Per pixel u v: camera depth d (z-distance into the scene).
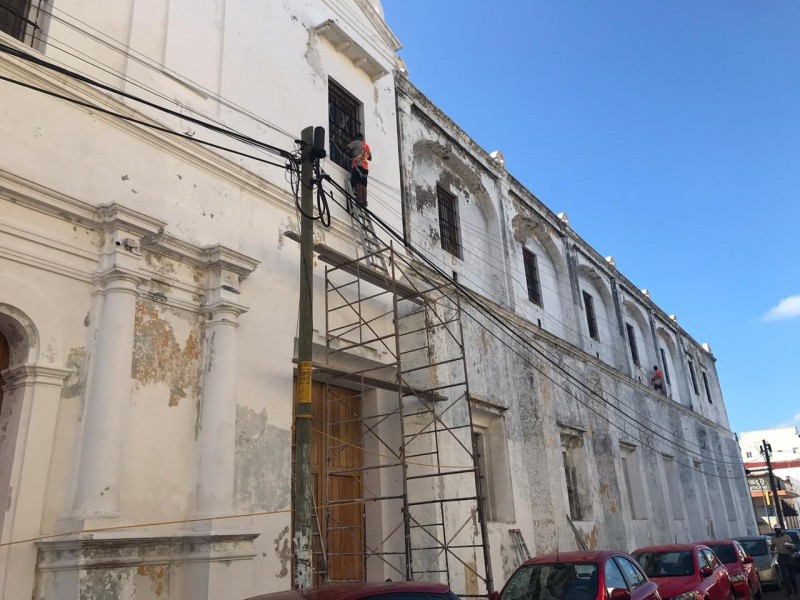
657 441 24.56
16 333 6.85
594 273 23.88
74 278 7.24
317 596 4.60
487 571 9.71
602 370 21.39
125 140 8.25
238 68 10.28
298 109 11.34
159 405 7.72
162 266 8.13
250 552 7.77
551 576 8.21
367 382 10.47
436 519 11.38
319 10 12.61
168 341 8.02
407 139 14.62
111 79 8.33
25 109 7.25
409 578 9.18
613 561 8.48
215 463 7.87
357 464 11.34
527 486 15.09
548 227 20.89
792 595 15.96
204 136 9.34
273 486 8.71
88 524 6.39
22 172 6.98
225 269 8.66
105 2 8.56
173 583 7.27
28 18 7.87
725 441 35.81
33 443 6.48
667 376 29.64
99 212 7.50
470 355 14.23
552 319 20.03
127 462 7.18
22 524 6.23
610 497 18.98
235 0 10.58
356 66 13.49
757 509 57.12
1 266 6.65
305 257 7.32
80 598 6.16
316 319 10.53
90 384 7.00
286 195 10.36
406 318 12.64
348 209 11.80
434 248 14.91
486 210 17.84
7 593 5.98
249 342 8.98
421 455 10.80
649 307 29.09
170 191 8.63
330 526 10.37
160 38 9.19
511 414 15.25
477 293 15.95
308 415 6.74
